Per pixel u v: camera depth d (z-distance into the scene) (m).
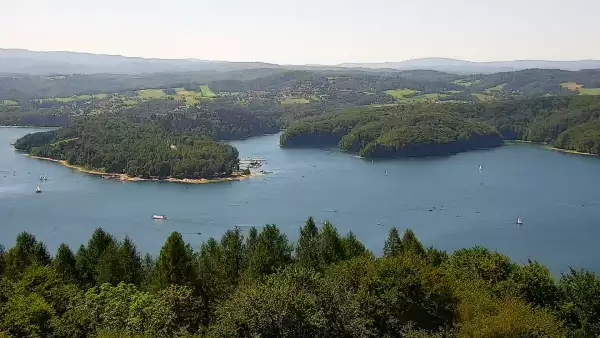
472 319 46.31
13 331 41.22
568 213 160.50
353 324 45.19
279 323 42.47
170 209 173.25
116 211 170.38
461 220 155.00
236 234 82.56
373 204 175.62
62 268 73.75
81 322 44.56
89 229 150.12
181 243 65.44
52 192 197.75
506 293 59.41
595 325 60.53
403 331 48.59
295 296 44.34
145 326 43.44
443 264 71.12
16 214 165.12
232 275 73.88
